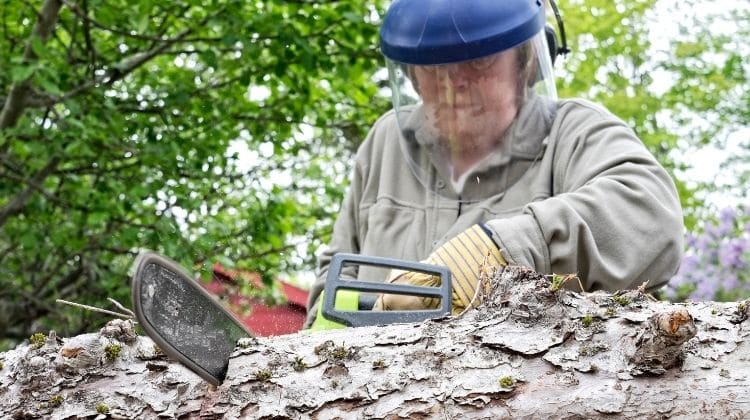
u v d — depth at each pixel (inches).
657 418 53.7
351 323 67.1
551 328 57.9
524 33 83.3
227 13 202.4
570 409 54.7
